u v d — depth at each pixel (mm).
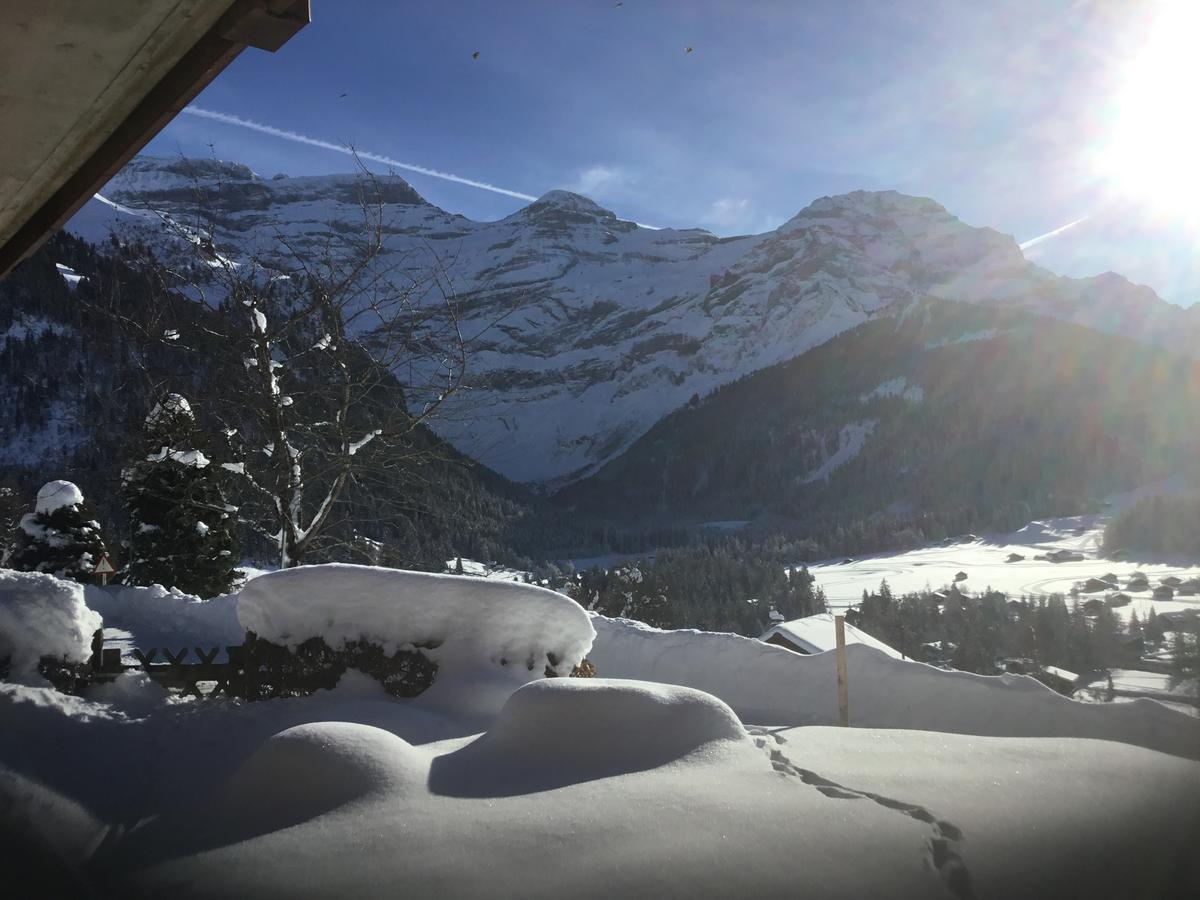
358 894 4266
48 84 5188
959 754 6059
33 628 8500
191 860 5027
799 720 10898
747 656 12547
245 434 15625
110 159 6164
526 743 6086
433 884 4270
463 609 8930
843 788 5176
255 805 5520
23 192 6648
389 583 8906
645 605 64062
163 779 6652
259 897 4395
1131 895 4195
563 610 9148
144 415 16578
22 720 7480
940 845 4449
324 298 15570
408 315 16000
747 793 5074
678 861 4281
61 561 25531
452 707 8391
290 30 4668
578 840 4559
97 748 7246
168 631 17312
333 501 15734
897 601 86250
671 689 6457
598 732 6047
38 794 6238
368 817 5051
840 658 8727
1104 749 6277
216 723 7910
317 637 8758
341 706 8211
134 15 4555
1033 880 4223
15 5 4402
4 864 5258
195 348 15414
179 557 24500
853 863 4258
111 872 5145
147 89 5340
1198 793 5527
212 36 4809
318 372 16156
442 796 5355
